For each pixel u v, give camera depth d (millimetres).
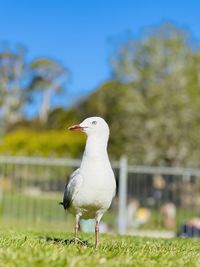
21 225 16469
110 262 5594
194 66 36875
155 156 35000
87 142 7219
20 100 83938
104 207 7277
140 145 35562
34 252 5727
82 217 7590
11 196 19938
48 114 74625
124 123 36562
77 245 7016
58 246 6750
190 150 35406
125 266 5539
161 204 22422
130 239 10742
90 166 7117
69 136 42281
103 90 42031
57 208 20625
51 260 5406
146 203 22828
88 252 6195
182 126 35531
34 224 17469
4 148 41906
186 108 35406
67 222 17875
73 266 5262
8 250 5781
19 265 5184
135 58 36656
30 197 20547
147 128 35125
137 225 19656
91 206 7230
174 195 22266
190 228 17234
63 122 58688
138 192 22938
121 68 36531
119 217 17594
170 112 35531
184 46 36531
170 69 36375
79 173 7172
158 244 9117
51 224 17781
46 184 21734
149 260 6066
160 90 35688
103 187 7094
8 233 9953
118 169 18812
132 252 6715
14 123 71750
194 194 22469
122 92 36500
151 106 35719
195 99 36094
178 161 35312
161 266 5840
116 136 37219
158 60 36125
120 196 17703
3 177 20953
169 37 36469
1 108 82000
